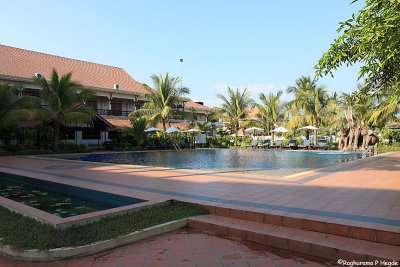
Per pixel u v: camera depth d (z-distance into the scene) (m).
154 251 4.37
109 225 5.00
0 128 21.77
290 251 4.41
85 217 5.16
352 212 5.30
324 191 7.28
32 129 24.14
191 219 5.50
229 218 5.61
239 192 7.32
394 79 4.21
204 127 37.62
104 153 24.48
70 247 4.19
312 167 14.49
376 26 2.82
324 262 4.04
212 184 8.54
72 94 23.36
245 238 4.86
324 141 34.19
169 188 8.00
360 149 24.22
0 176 12.19
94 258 4.16
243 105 37.69
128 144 28.61
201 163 16.86
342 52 3.43
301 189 7.59
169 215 5.62
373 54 3.08
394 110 23.12
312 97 33.19
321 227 4.76
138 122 29.14
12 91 22.34
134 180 9.48
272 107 40.28
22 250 4.17
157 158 20.69
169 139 32.09
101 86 36.41
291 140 32.62
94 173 11.35
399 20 2.76
